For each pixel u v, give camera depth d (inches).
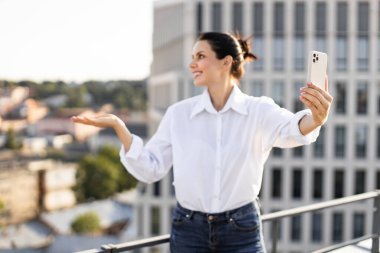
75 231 2635.3
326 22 1334.9
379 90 1336.1
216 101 93.4
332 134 1350.9
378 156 1344.7
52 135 6786.4
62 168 4539.9
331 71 1341.0
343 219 1365.7
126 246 104.3
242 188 90.6
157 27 1672.0
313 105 77.3
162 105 1515.7
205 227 91.4
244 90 1350.9
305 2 1332.4
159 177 97.5
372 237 163.5
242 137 90.0
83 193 3440.0
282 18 1342.3
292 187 1366.9
